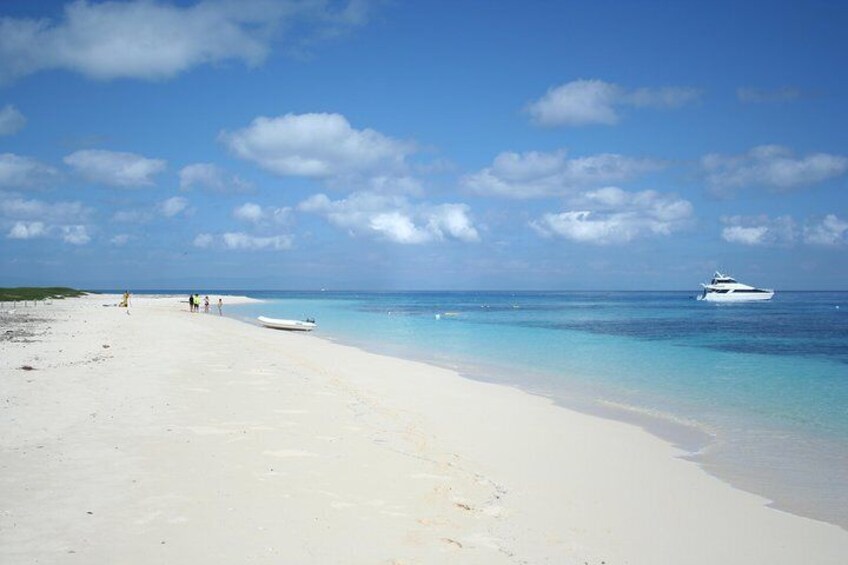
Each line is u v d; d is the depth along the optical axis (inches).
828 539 334.3
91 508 312.7
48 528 285.6
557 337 1704.0
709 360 1157.7
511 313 3383.4
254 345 1210.0
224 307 3693.4
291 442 464.8
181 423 505.0
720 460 486.0
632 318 2832.2
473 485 393.1
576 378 924.0
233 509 319.9
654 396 772.0
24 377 677.3
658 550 311.3
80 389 625.9
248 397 637.9
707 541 326.6
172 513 309.9
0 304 2726.4
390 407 649.0
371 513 328.2
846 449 521.7
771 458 491.8
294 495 347.3
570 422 612.7
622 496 393.7
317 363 996.6
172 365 834.8
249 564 257.8
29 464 380.8
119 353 946.7
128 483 352.2
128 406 560.1
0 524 288.0
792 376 952.9
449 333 1852.9
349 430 521.7
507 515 344.8
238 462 403.9
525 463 460.4
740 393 795.4
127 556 259.3
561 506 368.2
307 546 279.7
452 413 638.5
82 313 2113.7
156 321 1790.1
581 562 289.1
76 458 396.8
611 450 508.7
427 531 309.3
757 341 1590.8
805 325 2273.6
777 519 362.0
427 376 909.8
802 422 625.6
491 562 278.8
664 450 513.3
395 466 420.8
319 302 5378.9
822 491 413.4
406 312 3457.2
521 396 760.3
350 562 266.2
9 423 477.7
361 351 1261.1
